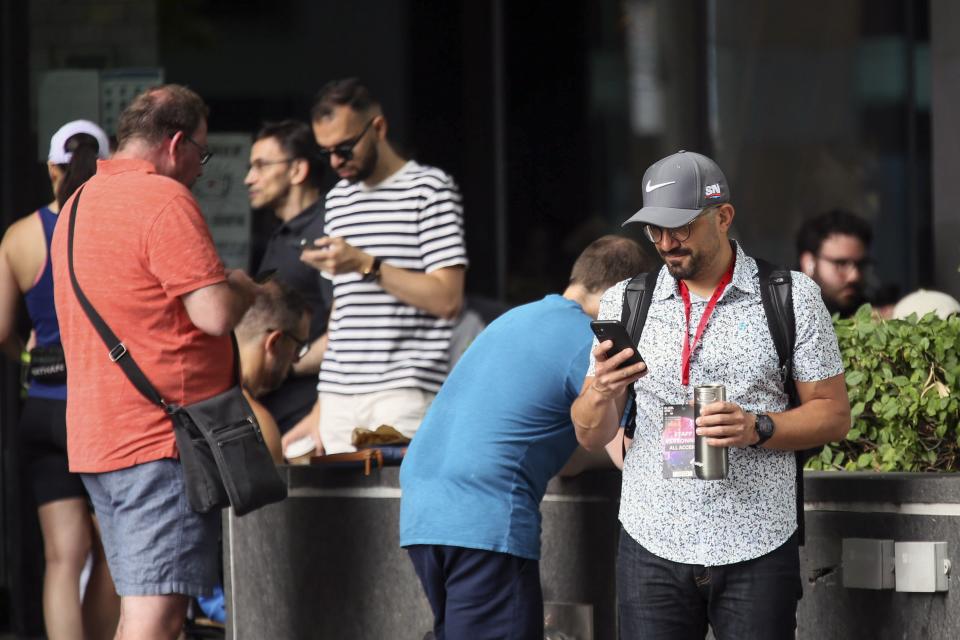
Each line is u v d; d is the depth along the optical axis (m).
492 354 12.70
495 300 24.12
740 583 11.09
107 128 23.12
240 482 13.30
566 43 24.22
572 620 13.83
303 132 20.64
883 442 13.90
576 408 11.55
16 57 22.91
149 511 13.31
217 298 13.27
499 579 12.28
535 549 12.43
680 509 11.17
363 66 23.84
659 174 11.13
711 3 24.17
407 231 17.95
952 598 12.20
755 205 24.22
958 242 21.17
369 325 18.06
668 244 11.11
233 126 23.52
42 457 16.41
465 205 24.11
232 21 23.52
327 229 18.36
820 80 24.14
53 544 16.38
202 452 13.31
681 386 11.25
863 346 14.01
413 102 23.97
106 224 13.39
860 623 12.65
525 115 24.19
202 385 13.48
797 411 11.04
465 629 12.30
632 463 11.52
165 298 13.32
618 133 24.31
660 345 11.36
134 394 13.32
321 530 15.10
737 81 24.22
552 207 24.23
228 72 23.52
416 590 14.62
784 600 11.11
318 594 15.12
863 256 20.61
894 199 23.92
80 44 23.11
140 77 23.23
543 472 12.58
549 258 24.23
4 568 22.33
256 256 23.14
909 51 23.94
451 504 12.33
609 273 12.98
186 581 13.36
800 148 24.19
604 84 24.31
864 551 12.46
